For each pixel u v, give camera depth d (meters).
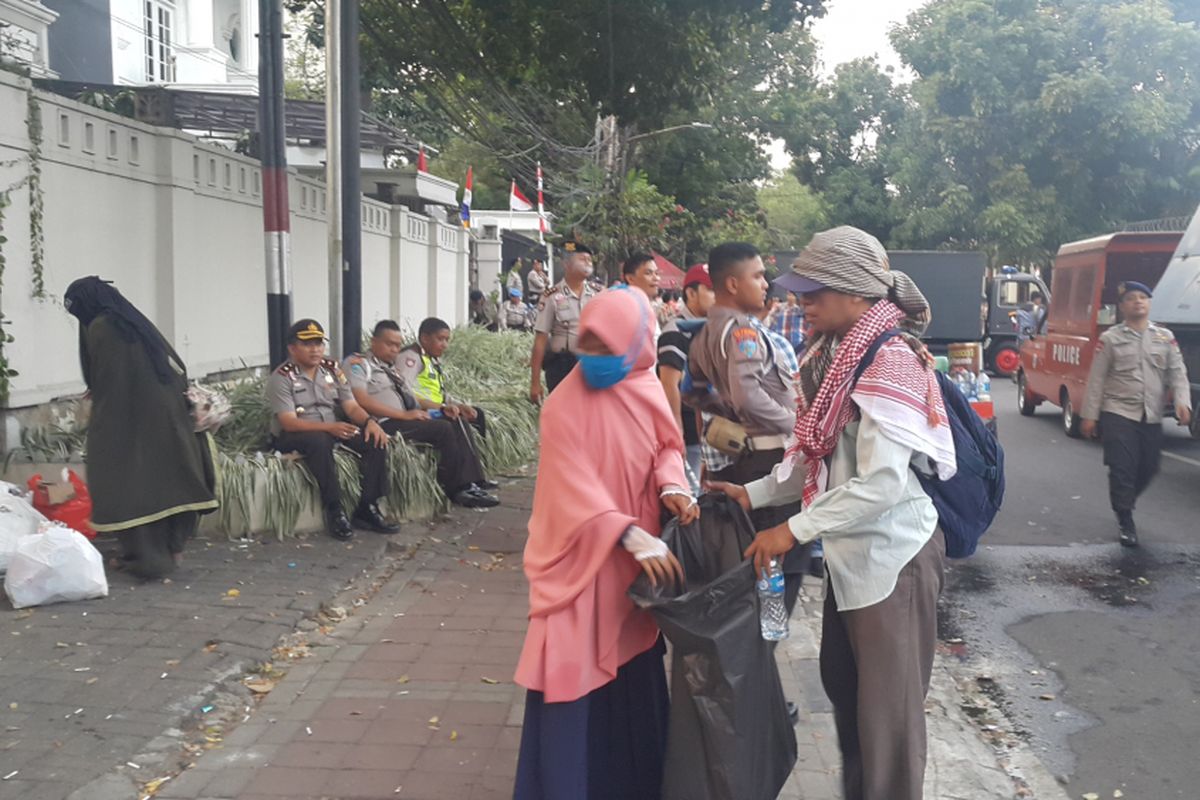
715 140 32.94
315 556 6.76
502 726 4.38
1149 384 7.93
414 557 7.04
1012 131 33.53
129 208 8.62
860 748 3.18
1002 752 4.51
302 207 12.05
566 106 22.19
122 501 5.88
